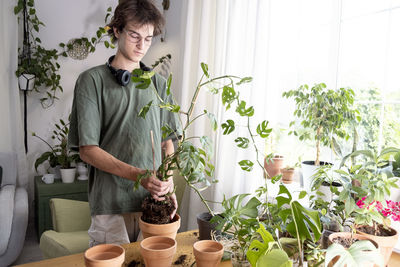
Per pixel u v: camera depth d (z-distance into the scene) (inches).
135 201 56.0
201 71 99.3
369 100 66.3
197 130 99.7
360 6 67.3
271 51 75.2
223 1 92.4
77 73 147.1
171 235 43.6
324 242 38.9
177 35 125.6
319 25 69.1
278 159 71.8
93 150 51.6
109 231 55.9
